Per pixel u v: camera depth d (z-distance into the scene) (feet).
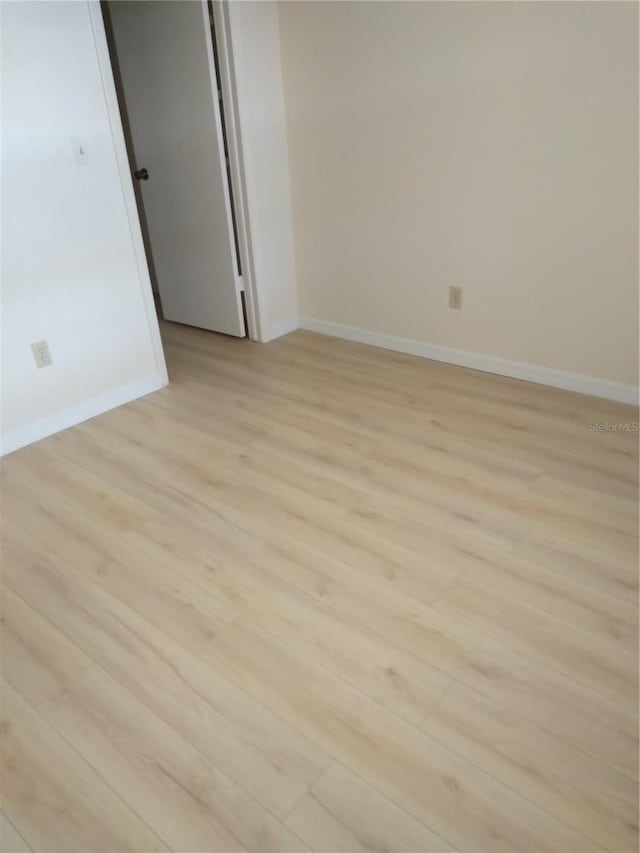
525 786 4.02
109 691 4.84
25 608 5.69
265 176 10.82
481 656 4.94
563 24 7.47
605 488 6.91
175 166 11.18
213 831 3.87
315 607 5.51
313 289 11.91
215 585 5.83
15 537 6.65
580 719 4.42
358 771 4.16
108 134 8.32
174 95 10.50
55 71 7.61
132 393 9.67
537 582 5.65
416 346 10.75
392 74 9.16
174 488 7.36
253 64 9.98
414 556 6.05
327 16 9.48
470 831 3.79
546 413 8.57
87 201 8.35
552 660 4.88
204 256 11.64
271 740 4.39
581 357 8.88
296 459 7.81
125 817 3.98
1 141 7.35
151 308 9.54
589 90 7.55
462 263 9.58
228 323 11.97
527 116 8.14
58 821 3.99
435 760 4.20
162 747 4.39
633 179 7.61
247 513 6.82
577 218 8.21
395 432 8.32
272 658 5.03
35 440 8.62
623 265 8.05
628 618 5.22
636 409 8.54
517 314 9.29
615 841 3.71
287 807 3.97
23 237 7.83
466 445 7.91
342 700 4.66
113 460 8.04
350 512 6.74
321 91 10.09
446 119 8.88
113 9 10.57
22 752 4.42
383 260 10.57
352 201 10.52
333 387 9.77
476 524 6.44
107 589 5.86
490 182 8.80
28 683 4.94
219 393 9.78
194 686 4.83
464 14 8.17
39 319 8.27
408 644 5.09
